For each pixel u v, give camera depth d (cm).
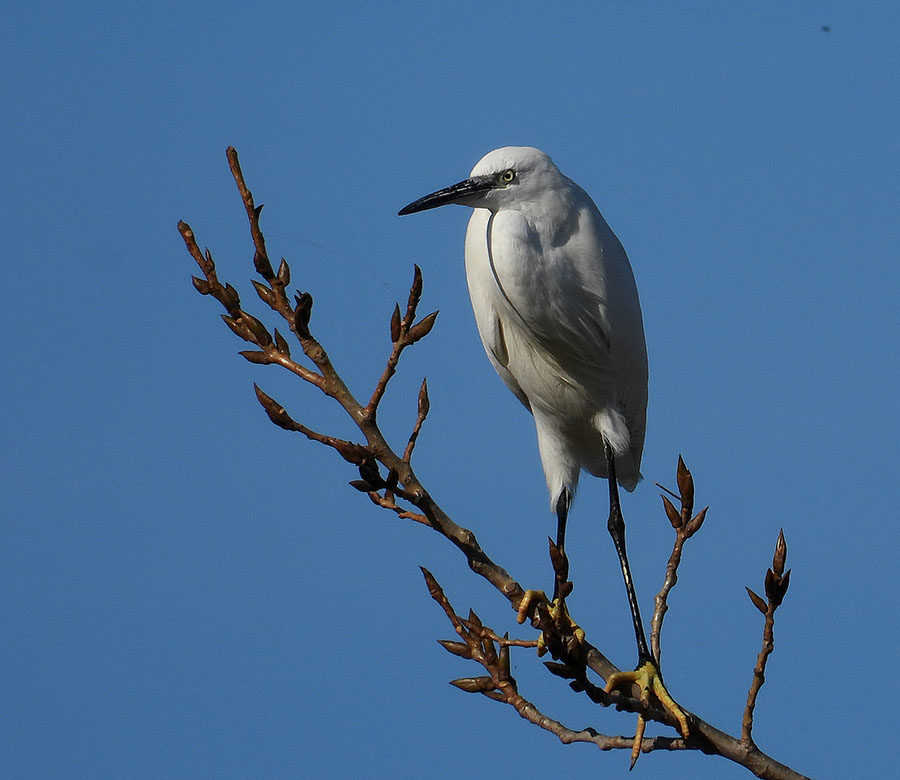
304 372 622
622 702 603
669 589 712
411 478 641
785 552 604
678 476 702
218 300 627
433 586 642
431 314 612
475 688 635
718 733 650
